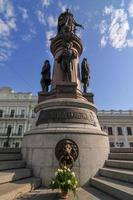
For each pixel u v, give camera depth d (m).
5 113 53.31
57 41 11.80
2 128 52.06
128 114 49.62
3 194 4.40
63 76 10.20
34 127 8.76
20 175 6.34
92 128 8.12
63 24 12.62
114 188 5.14
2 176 5.46
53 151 7.18
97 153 7.51
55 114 8.34
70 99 8.74
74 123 8.04
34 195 5.44
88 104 8.91
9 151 9.02
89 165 7.15
